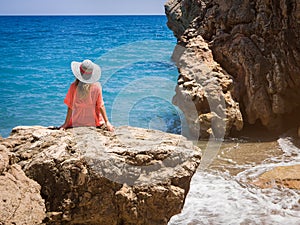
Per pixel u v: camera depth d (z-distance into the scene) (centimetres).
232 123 907
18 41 4322
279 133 927
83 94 526
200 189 605
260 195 583
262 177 646
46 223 411
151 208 455
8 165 422
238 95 950
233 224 495
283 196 578
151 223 454
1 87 1819
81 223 437
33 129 531
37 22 9850
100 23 8900
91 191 438
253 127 981
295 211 532
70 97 533
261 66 936
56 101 1550
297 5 890
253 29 966
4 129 1166
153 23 8588
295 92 938
